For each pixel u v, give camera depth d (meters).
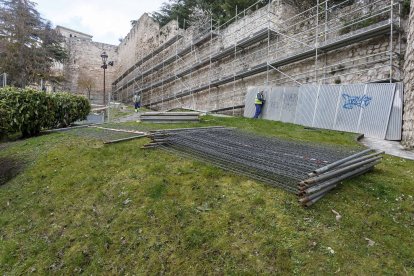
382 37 9.34
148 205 3.69
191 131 6.93
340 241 2.76
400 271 2.44
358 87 8.66
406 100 7.15
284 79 13.08
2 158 6.00
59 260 3.19
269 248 2.73
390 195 3.62
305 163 4.13
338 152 4.96
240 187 3.84
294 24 12.70
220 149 5.20
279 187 3.65
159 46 25.78
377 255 2.60
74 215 3.83
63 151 5.94
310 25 12.52
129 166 4.91
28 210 4.13
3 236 3.72
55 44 29.91
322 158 4.39
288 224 3.01
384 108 7.93
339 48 10.66
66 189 4.44
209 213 3.36
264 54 14.44
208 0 23.61
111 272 2.91
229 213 3.29
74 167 5.13
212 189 3.87
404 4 8.73
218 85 17.72
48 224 3.78
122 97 34.75
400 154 6.04
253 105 13.20
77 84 34.50
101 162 5.22
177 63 23.41
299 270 2.48
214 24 20.31
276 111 11.64
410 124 6.76
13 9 24.61
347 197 3.49
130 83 32.56
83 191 4.30
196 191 3.86
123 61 35.62
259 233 2.94
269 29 13.18
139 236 3.22
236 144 5.64
